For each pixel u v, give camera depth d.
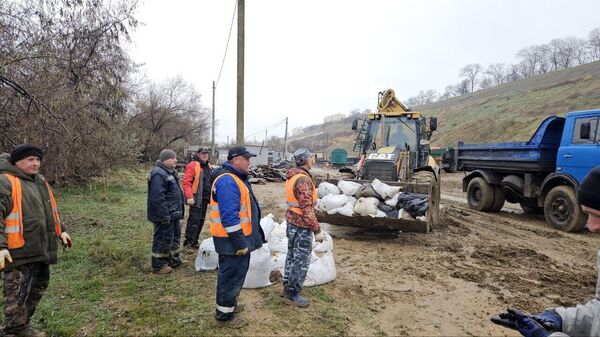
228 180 3.53
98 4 9.92
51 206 3.50
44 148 8.85
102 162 11.73
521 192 9.85
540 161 8.98
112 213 9.17
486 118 48.97
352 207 7.04
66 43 9.04
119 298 4.28
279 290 4.57
